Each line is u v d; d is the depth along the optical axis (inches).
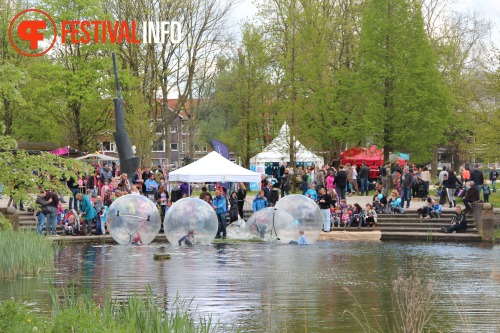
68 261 1055.0
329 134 2373.3
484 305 716.7
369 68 2236.7
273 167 2274.9
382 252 1189.7
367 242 1370.6
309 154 2341.3
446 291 800.9
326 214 1441.9
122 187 1505.9
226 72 2760.8
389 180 1876.2
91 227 1416.1
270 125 2487.7
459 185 1715.1
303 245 1300.4
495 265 1022.4
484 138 1823.3
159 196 1542.8
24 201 844.0
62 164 880.3
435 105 2241.6
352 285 836.0
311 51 2369.6
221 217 1430.9
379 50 2245.3
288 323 626.5
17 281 842.8
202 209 1286.9
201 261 1058.7
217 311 674.2
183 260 1070.4
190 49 2492.6
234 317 647.1
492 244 1339.8
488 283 857.5
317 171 1692.9
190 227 1272.1
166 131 2704.2
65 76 2327.8
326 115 2381.9
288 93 2372.0
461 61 2755.9
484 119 1840.6
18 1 2385.6
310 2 2426.2
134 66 2448.3
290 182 1850.4
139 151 2356.1
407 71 2214.6
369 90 2245.3
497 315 667.4
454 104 2290.8
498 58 1852.9
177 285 826.8
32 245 920.9
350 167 1952.5
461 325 623.2
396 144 2237.9
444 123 2282.2
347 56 2549.2
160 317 454.6
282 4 2410.2
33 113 2546.8
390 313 674.8
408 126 2229.3
